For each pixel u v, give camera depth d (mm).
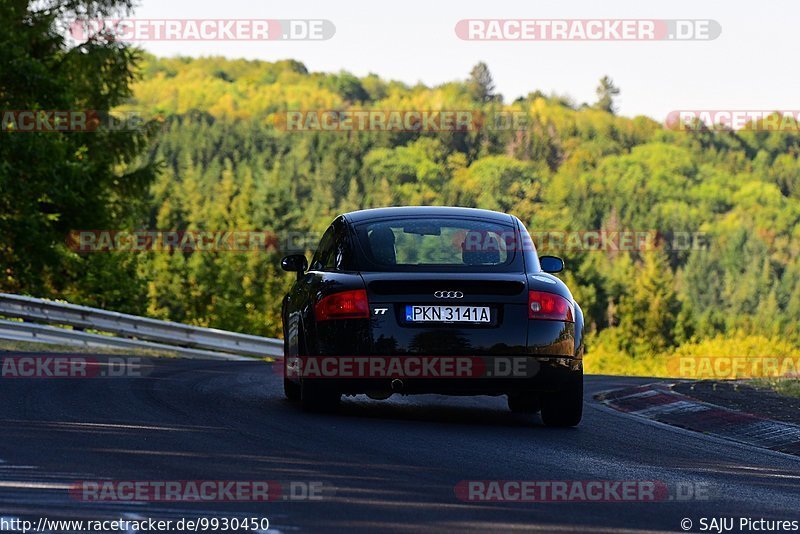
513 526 15445
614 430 28391
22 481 17453
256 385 37125
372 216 29547
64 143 115500
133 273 158250
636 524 16016
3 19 114312
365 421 27297
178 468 19156
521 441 24906
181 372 40906
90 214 122125
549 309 27359
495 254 28375
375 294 27078
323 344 27359
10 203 117125
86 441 21891
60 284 132250
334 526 15062
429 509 16406
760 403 33438
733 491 19297
